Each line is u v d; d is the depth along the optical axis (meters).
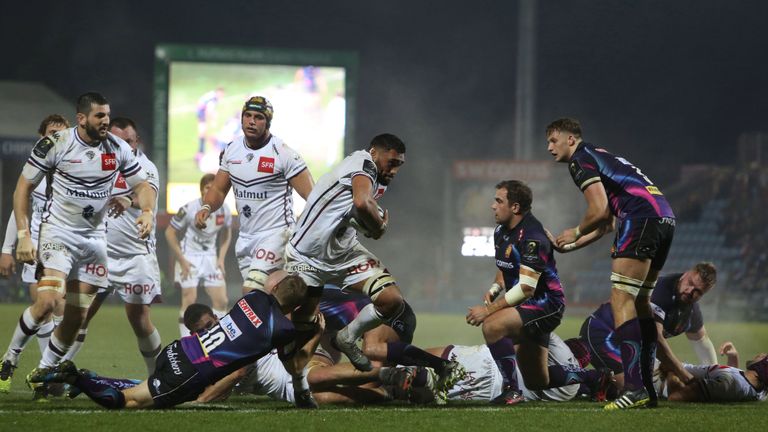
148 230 26.92
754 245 105.81
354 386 25.08
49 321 30.39
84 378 21.84
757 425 21.42
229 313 22.25
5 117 105.38
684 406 25.12
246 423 20.53
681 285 27.06
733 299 98.25
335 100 99.06
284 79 98.44
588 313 96.38
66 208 25.98
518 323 26.11
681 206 113.25
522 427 20.72
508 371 26.19
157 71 97.06
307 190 30.55
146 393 22.03
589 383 27.39
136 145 30.09
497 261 26.97
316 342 24.09
